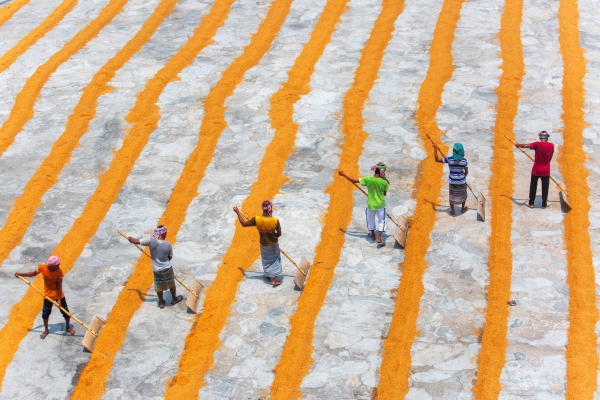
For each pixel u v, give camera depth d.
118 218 13.19
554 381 9.78
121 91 16.48
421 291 11.35
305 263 11.75
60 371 10.42
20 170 14.35
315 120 15.35
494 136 14.58
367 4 19.55
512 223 12.62
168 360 10.54
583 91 15.65
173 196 13.64
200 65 17.31
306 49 17.66
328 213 13.02
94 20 19.39
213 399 9.90
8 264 12.27
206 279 11.88
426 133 13.50
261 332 10.90
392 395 9.75
